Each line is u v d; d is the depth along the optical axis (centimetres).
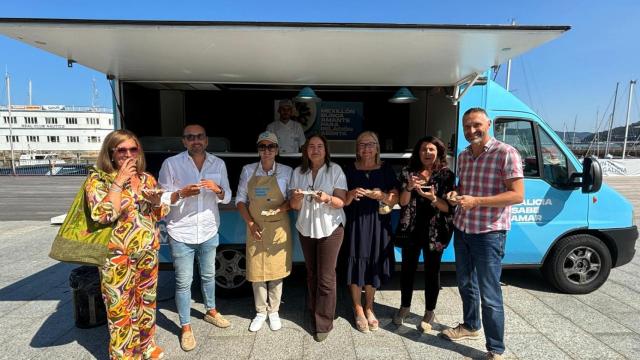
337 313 325
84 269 308
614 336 288
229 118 558
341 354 264
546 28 221
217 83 407
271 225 290
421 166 283
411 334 290
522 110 361
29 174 2153
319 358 259
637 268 445
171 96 505
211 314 303
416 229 285
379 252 286
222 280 352
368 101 584
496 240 243
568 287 362
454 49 259
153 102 464
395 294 366
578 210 356
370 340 282
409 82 384
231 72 349
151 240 234
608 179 1756
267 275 291
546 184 351
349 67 321
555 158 358
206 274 291
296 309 335
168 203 250
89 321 300
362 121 586
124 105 389
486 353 264
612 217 361
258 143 292
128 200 223
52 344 279
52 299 358
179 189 264
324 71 340
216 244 288
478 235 246
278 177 294
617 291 374
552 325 304
